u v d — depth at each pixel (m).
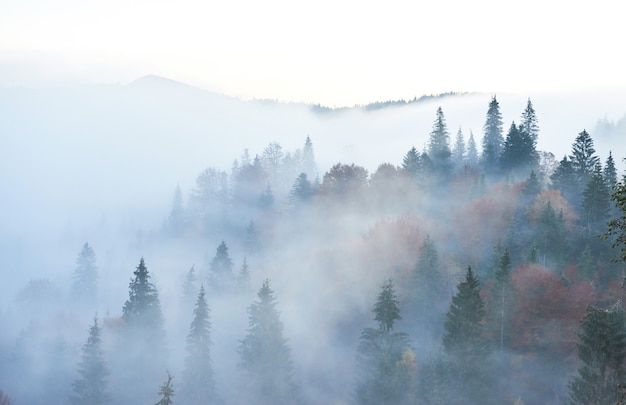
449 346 52.69
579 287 61.78
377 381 53.75
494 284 60.66
